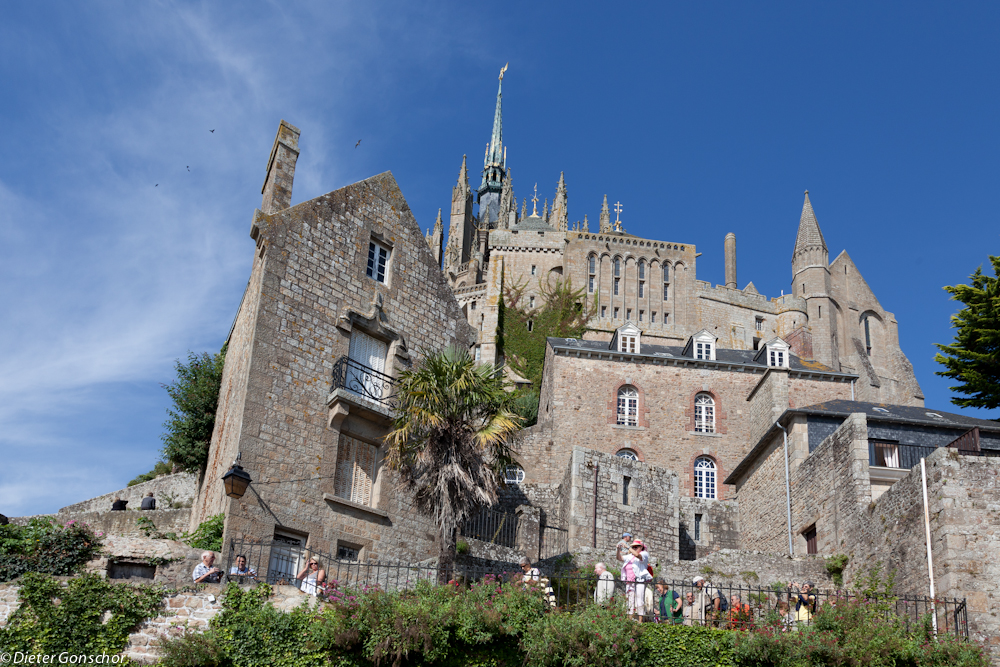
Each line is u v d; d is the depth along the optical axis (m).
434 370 18.89
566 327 64.31
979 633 18.39
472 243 101.19
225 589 14.71
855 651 14.98
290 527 19.02
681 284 67.44
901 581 21.06
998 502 19.86
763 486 31.31
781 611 17.48
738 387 40.88
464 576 19.09
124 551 15.45
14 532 15.16
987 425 28.50
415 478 18.59
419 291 24.19
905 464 27.09
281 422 19.75
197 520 21.89
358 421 21.28
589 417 40.09
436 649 14.08
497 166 114.81
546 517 27.73
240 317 22.62
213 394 27.11
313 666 13.87
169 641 13.79
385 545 20.73
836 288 72.38
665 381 40.84
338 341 21.61
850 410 29.78
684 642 15.02
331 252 22.23
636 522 28.42
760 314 69.56
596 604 15.56
